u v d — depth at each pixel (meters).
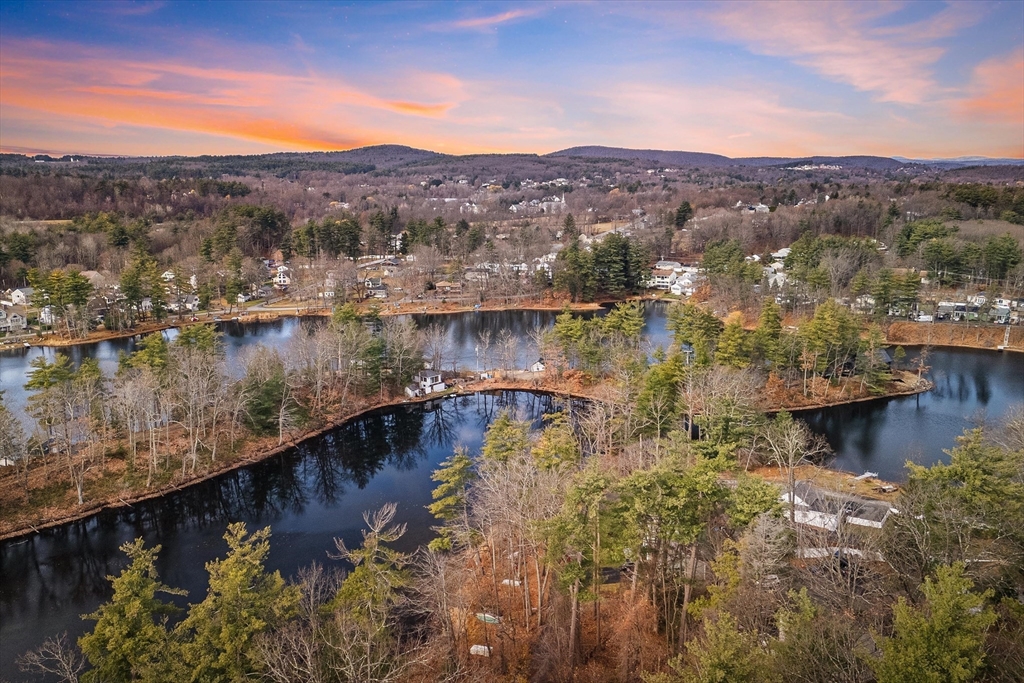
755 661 23.06
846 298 126.62
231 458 71.56
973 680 23.97
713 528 38.81
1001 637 27.19
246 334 130.38
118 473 65.69
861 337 96.88
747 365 84.50
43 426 65.00
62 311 126.94
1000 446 49.03
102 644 30.17
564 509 34.31
